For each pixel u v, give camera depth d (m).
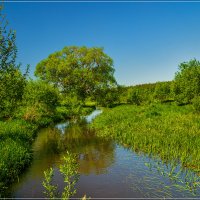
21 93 19.58
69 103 55.19
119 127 28.39
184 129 24.25
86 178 15.29
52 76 76.56
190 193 12.94
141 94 67.25
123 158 19.11
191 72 50.94
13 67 18.12
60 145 23.94
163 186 13.86
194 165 16.56
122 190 13.48
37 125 34.16
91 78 72.88
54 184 14.57
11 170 15.63
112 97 73.75
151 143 21.42
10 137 21.30
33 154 20.84
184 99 51.72
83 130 32.34
